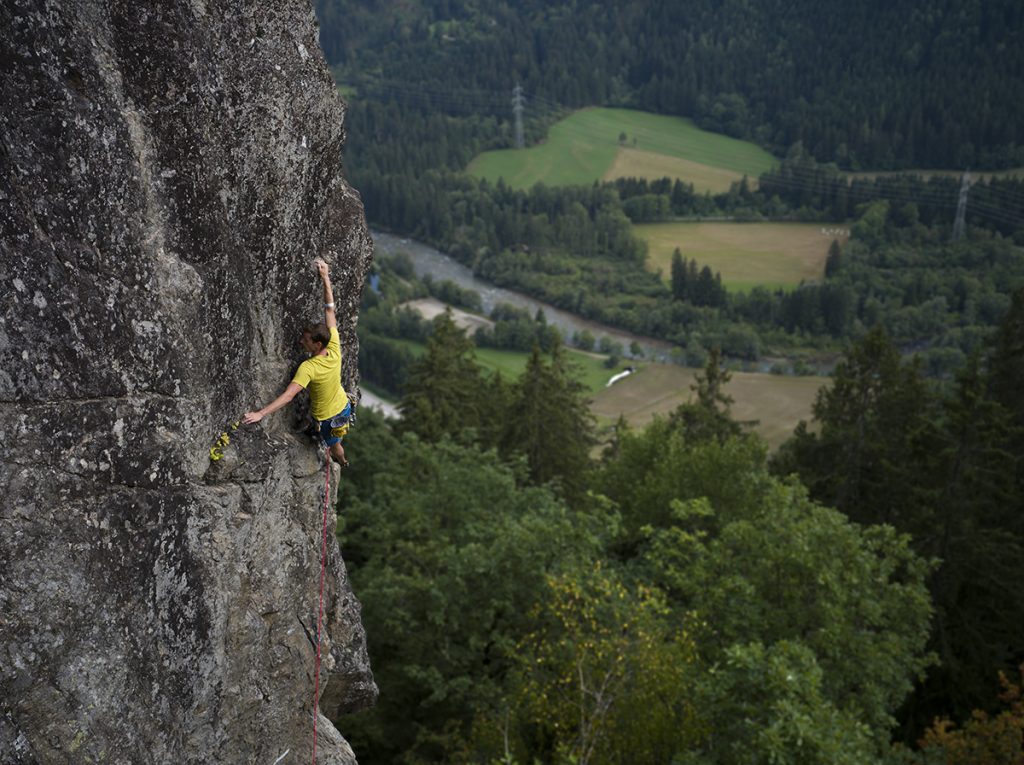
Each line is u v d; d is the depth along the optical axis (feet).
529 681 66.44
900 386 125.39
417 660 76.69
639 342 510.99
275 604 27.04
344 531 99.40
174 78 21.04
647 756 58.49
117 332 20.81
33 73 18.97
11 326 19.40
